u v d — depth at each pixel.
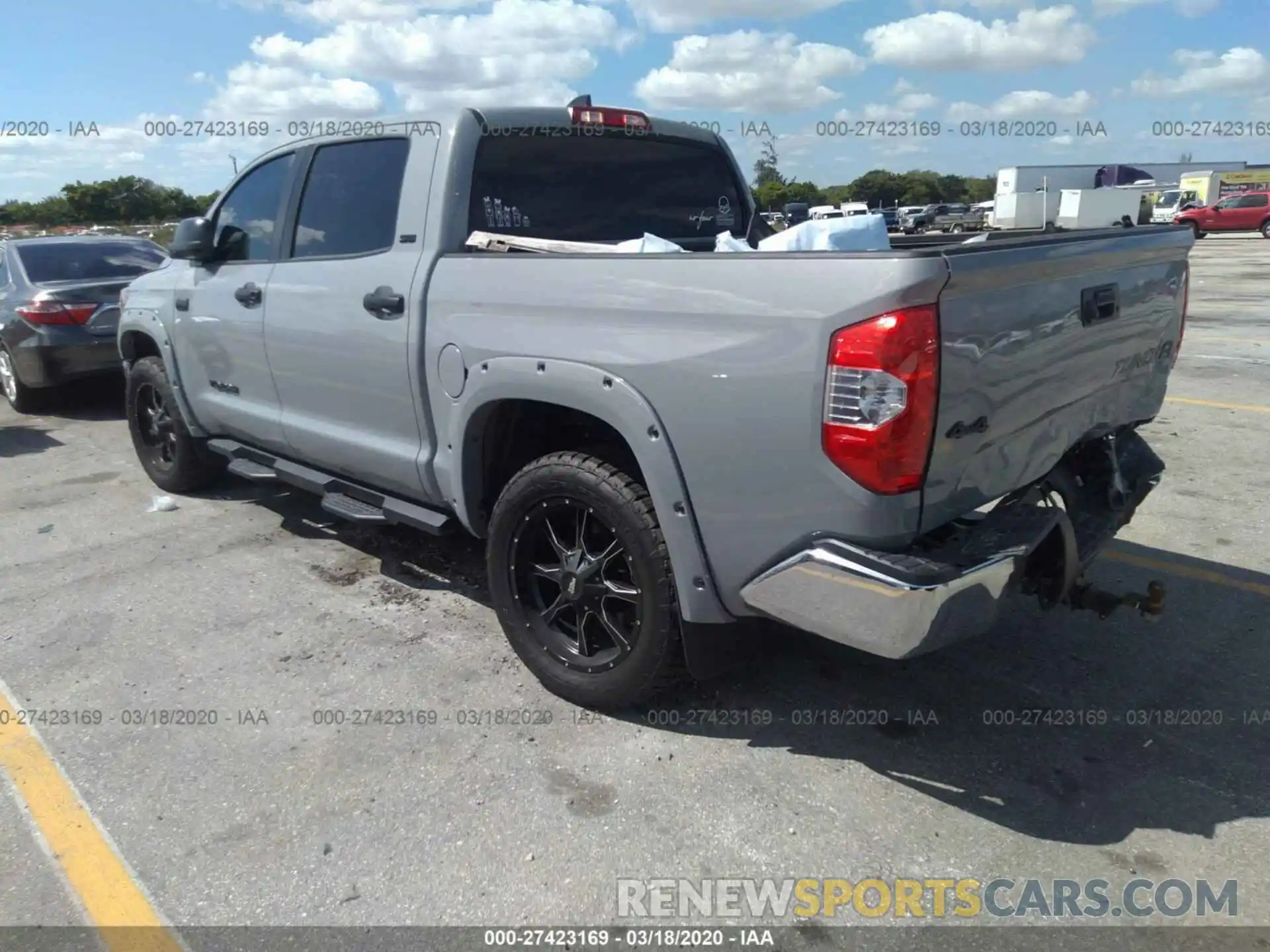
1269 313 13.24
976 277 2.38
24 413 8.42
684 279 2.65
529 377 3.03
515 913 2.39
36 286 7.92
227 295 4.59
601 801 2.79
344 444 4.00
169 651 3.76
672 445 2.71
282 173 4.38
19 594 4.33
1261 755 2.97
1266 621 3.83
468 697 3.37
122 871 2.55
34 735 3.19
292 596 4.26
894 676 3.47
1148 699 3.30
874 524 2.42
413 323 3.47
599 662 3.19
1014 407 2.67
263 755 3.05
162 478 5.78
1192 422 7.03
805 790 2.84
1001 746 3.04
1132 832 2.64
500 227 3.65
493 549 3.34
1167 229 3.31
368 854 2.59
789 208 5.13
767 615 2.71
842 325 2.34
